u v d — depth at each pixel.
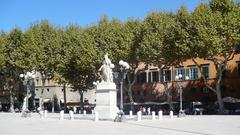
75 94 108.88
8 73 82.94
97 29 68.50
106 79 45.69
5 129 33.62
